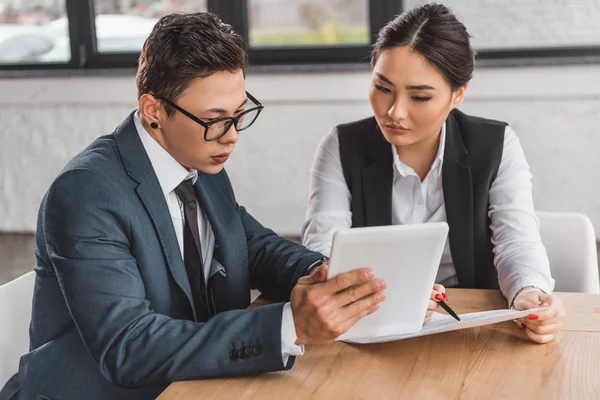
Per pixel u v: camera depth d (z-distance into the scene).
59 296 1.52
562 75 4.18
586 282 2.08
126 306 1.42
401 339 1.54
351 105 4.45
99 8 4.66
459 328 1.50
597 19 4.20
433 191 2.07
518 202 2.02
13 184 4.86
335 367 1.43
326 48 4.50
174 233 1.55
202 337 1.40
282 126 4.55
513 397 1.32
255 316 1.41
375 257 1.38
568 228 2.11
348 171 2.11
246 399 1.33
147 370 1.39
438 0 4.34
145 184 1.52
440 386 1.36
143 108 1.49
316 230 2.07
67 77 4.64
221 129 1.47
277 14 4.53
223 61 1.43
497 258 1.93
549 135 4.28
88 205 1.45
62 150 4.78
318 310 1.36
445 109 1.85
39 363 1.53
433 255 1.42
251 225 1.87
